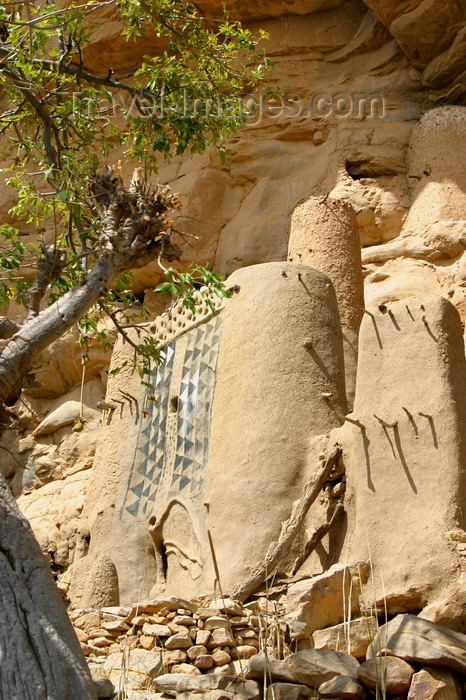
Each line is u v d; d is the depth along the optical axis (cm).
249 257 1361
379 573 670
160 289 652
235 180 1420
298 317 866
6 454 1449
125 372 1066
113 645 650
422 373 722
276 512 775
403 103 1398
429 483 681
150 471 970
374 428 726
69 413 1388
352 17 1423
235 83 963
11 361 597
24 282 735
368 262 1295
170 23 942
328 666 523
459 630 613
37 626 465
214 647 621
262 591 722
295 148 1416
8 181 913
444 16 1287
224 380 878
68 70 894
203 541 838
